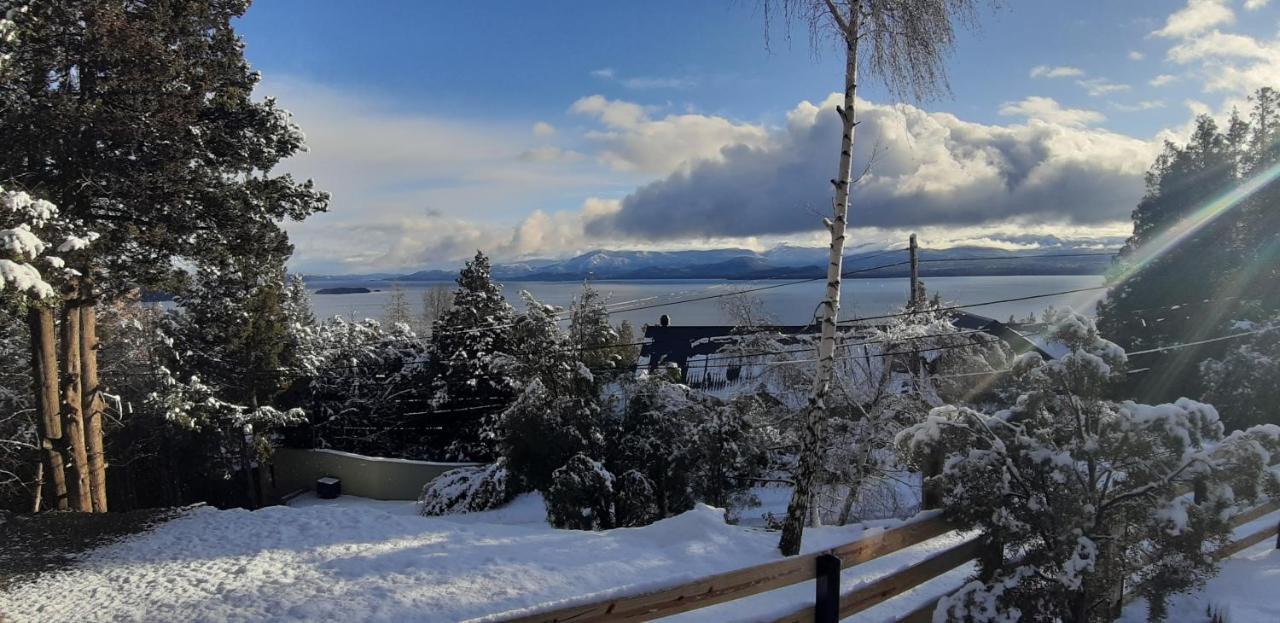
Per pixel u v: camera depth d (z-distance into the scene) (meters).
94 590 8.29
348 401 33.16
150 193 14.65
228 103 15.60
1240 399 15.56
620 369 20.34
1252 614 5.79
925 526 5.32
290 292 35.75
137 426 27.22
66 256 13.91
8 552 10.30
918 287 20.02
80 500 16.52
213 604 7.16
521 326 19.53
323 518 11.27
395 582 7.19
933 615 5.16
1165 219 24.31
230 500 30.02
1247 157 23.45
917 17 7.52
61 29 13.47
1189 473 5.23
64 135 12.94
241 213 16.19
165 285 16.67
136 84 13.64
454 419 31.42
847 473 17.53
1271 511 8.00
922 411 17.50
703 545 7.95
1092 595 5.20
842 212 8.07
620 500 15.03
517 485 19.02
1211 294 22.06
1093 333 5.62
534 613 3.61
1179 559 5.35
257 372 27.48
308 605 6.72
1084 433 5.51
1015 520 5.13
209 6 15.66
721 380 29.45
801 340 19.20
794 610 4.46
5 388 22.19
